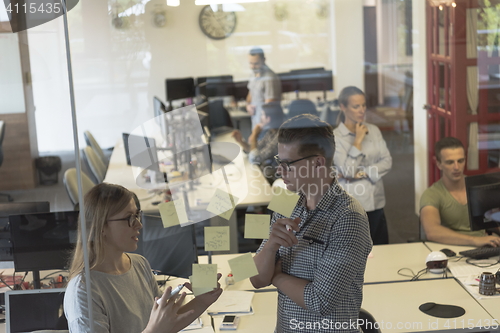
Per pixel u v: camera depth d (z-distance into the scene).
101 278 1.17
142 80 4.96
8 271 1.42
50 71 1.85
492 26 3.02
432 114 3.45
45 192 1.85
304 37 5.35
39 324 1.31
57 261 1.41
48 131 1.88
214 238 1.30
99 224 1.19
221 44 5.26
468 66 3.09
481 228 2.19
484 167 2.98
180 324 1.04
